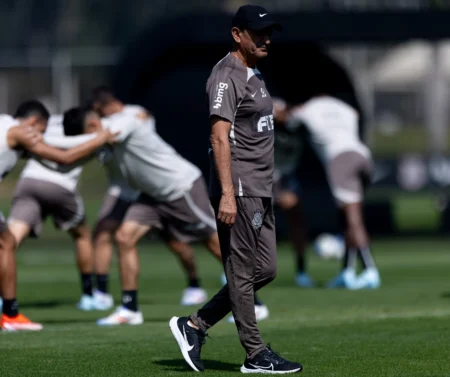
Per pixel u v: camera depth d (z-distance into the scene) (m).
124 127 29.39
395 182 77.69
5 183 117.56
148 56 64.62
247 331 20.77
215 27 63.44
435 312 31.97
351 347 24.39
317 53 69.88
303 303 36.16
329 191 71.69
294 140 44.59
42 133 28.80
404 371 20.88
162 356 23.28
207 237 31.28
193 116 67.06
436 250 64.81
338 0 86.88
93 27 124.31
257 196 20.52
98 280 36.66
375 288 42.47
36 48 122.25
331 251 61.53
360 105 70.94
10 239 28.72
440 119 94.25
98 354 23.59
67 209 34.56
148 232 30.94
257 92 20.38
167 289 44.28
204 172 67.44
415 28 64.31
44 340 26.14
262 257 21.16
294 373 20.61
